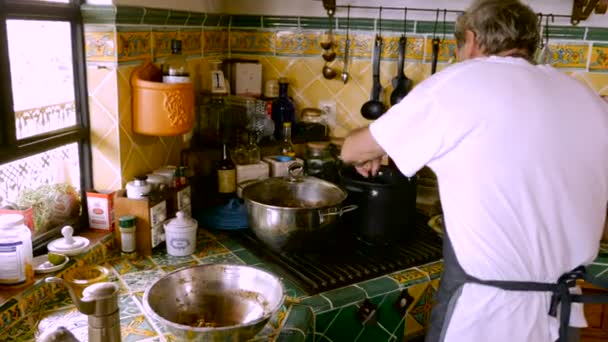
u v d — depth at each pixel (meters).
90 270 1.58
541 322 1.26
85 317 1.38
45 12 1.56
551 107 1.20
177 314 1.43
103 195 1.78
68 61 1.71
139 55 1.86
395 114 1.29
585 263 1.28
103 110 1.78
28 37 1.52
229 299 1.49
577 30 2.26
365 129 1.40
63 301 1.47
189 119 1.88
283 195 2.08
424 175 2.49
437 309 1.38
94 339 1.14
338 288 1.64
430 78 1.30
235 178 2.17
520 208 1.20
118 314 1.17
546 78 1.24
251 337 1.27
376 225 1.91
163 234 1.85
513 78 1.21
